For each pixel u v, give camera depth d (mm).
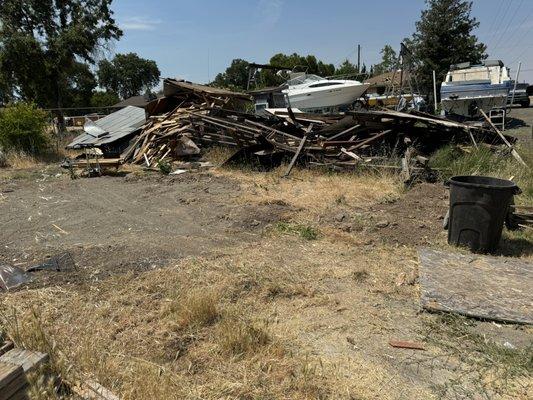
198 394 2713
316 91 17922
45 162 13836
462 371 3006
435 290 4109
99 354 3068
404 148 10281
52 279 4457
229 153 11961
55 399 2348
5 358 2508
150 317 3645
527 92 23969
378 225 6117
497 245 5227
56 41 23875
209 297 3807
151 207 7527
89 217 6961
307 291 4156
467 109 16062
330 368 3016
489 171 8578
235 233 6027
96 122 15531
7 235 6094
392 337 3432
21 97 25406
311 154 10273
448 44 30359
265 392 2752
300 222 6414
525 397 2732
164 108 15211
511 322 3588
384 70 48719
